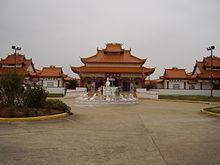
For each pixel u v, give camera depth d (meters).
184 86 63.03
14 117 12.70
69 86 58.62
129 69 60.47
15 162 5.89
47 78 63.19
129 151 7.11
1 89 15.49
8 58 62.28
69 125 11.68
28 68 63.31
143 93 45.44
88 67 61.75
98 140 8.51
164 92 54.75
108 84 31.67
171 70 65.81
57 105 16.28
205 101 35.59
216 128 11.30
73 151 7.00
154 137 9.16
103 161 6.12
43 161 6.02
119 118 14.81
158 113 18.11
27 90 16.05
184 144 8.05
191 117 15.62
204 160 6.30
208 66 60.78
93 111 19.06
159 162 6.10
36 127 10.80
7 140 8.18
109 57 65.06
